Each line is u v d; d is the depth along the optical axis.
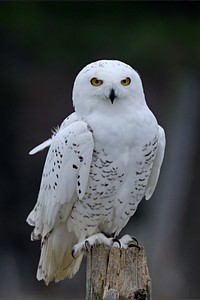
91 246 8.44
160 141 8.72
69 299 18.47
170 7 18.61
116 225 8.95
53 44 18.61
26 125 20.02
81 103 8.54
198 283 20.42
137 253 7.78
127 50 18.25
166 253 20.66
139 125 8.50
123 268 7.75
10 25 18.36
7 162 19.97
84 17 18.50
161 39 18.09
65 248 9.02
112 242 8.53
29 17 18.33
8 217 19.95
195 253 20.84
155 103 20.64
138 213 20.92
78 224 8.82
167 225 20.92
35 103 20.02
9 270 19.56
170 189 21.06
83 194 8.53
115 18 18.45
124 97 8.44
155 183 8.89
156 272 20.34
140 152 8.55
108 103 8.45
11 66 19.44
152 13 18.56
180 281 20.25
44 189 8.81
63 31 18.48
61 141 8.55
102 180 8.56
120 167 8.53
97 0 18.31
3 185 19.92
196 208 21.19
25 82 19.75
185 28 18.33
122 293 7.60
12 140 20.00
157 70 19.27
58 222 8.87
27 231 19.89
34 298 18.61
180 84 20.30
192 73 19.98
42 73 19.70
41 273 9.12
